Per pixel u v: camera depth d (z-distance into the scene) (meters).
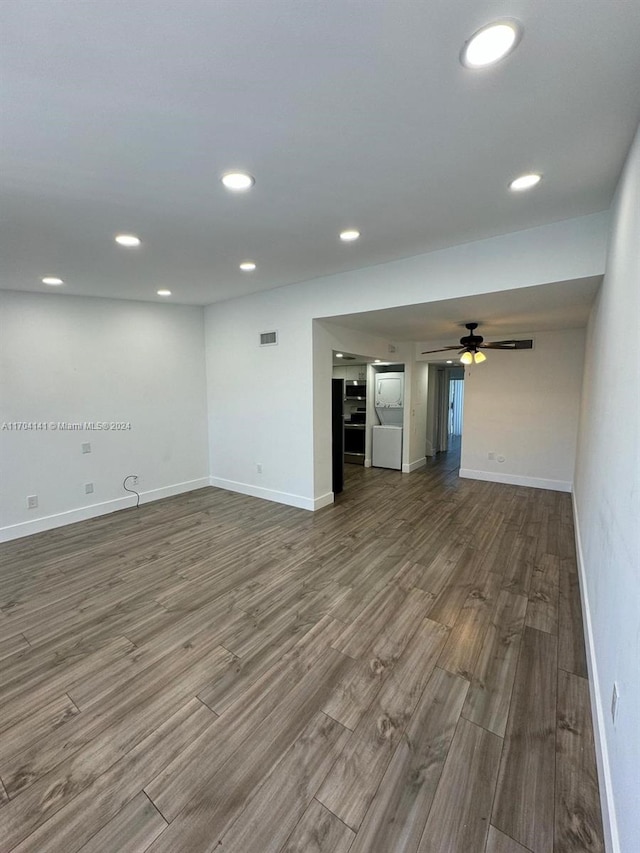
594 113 1.49
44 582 3.02
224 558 3.41
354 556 3.43
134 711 1.82
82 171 1.87
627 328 1.54
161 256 3.12
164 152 1.73
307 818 1.36
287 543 3.72
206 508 4.79
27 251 2.92
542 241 2.69
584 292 2.96
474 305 3.46
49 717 1.79
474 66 1.26
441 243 2.99
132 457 4.91
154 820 1.36
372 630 2.40
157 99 1.39
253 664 2.12
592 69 1.27
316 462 4.64
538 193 2.18
